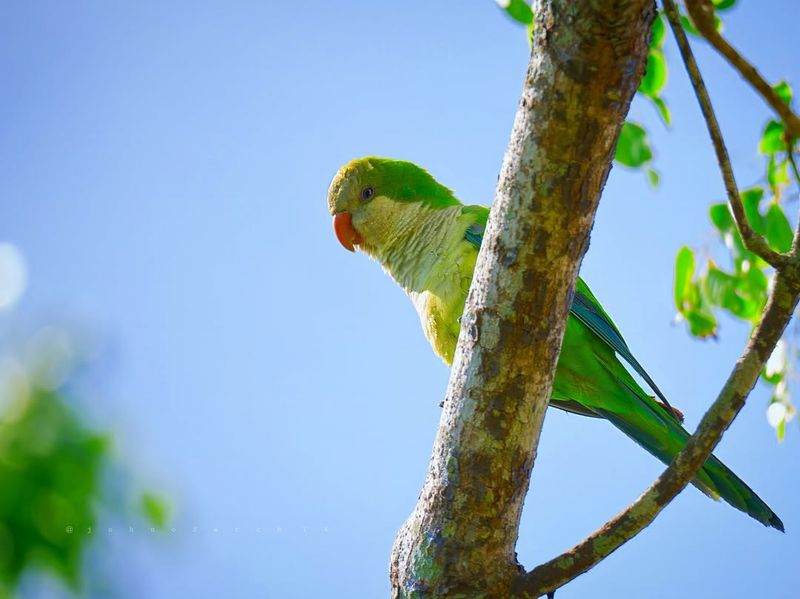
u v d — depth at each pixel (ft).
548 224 18.11
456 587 20.25
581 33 16.51
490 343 19.12
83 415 14.70
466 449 19.77
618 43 16.48
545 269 18.45
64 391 14.48
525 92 17.70
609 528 19.80
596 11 16.21
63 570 14.89
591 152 17.54
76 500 14.89
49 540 14.76
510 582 20.29
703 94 17.66
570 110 17.17
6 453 14.29
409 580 20.66
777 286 18.42
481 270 19.12
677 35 17.42
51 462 14.47
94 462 14.79
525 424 19.60
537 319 18.83
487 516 20.03
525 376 19.22
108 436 14.97
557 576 19.99
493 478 19.81
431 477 20.47
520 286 18.63
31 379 14.38
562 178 17.74
